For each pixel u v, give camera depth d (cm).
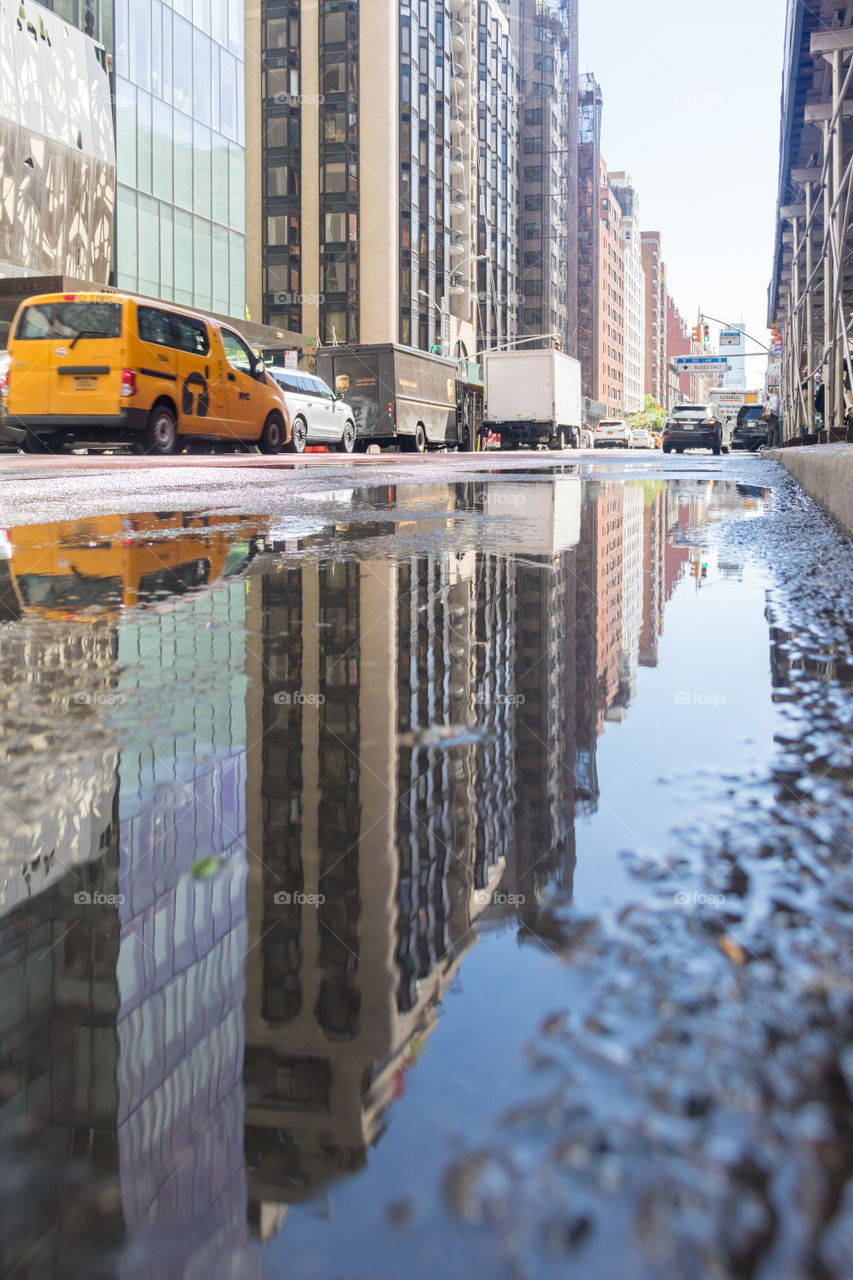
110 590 322
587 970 75
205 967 81
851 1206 47
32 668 216
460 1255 45
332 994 74
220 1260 47
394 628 264
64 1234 50
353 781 139
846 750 147
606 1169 50
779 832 110
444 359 3225
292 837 117
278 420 1537
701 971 74
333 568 376
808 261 2283
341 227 5259
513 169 8062
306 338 5125
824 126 1805
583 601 302
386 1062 62
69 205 2677
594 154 11225
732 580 336
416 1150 53
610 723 168
